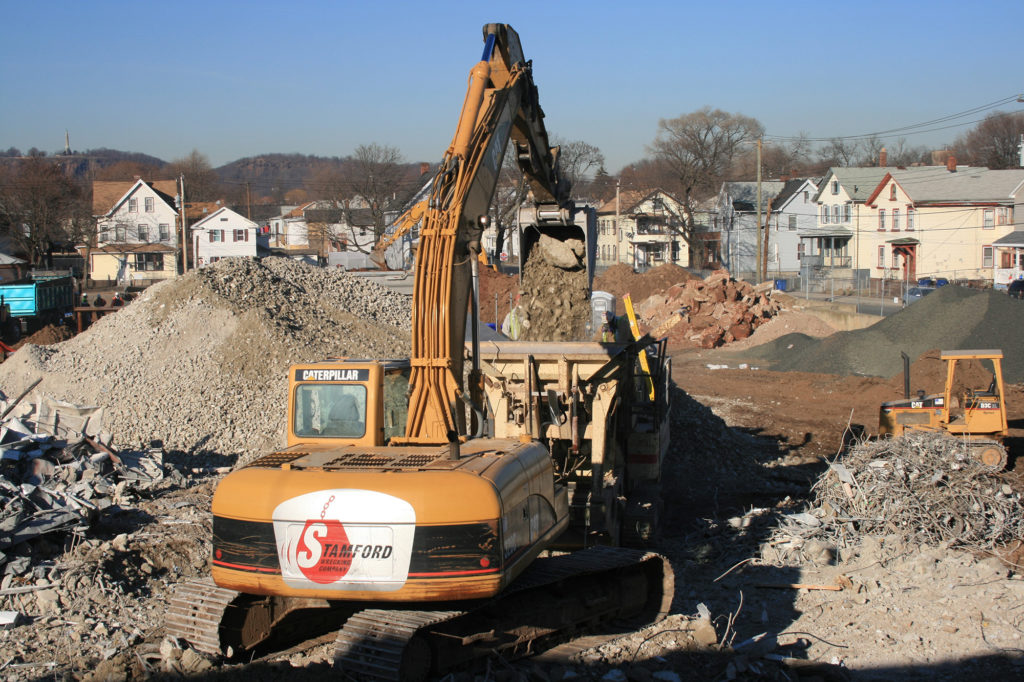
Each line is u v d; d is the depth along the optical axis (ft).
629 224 249.34
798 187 223.71
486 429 26.73
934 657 26.03
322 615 27.66
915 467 38.34
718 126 223.51
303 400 25.25
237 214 221.66
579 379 34.09
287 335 60.59
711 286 126.41
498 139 28.60
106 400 54.95
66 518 33.81
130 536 34.88
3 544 31.22
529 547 23.48
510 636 24.11
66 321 138.00
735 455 56.08
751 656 25.68
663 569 29.04
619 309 138.10
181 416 53.26
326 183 269.23
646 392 40.06
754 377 90.17
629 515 36.42
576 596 26.30
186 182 349.20
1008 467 52.08
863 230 198.39
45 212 215.10
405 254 184.96
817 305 130.21
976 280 162.20
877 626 28.63
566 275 38.78
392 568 20.68
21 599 29.35
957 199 176.04
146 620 29.22
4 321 120.47
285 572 21.25
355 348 62.54
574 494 33.63
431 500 20.65
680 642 26.40
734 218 226.17
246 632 24.73
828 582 32.94
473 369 26.03
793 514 40.47
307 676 22.09
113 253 217.56
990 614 28.86
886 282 175.63
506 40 30.30
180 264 220.23
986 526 36.27
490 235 189.67
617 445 37.76
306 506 21.16
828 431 64.95
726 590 32.89
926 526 36.19
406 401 27.25
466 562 20.68
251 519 21.54
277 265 75.46
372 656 20.79
